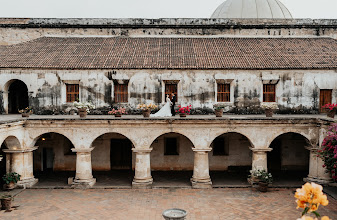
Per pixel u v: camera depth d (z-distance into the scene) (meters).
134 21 25.19
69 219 14.09
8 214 14.53
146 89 20.58
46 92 20.61
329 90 20.83
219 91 20.92
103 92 20.61
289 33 25.36
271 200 16.41
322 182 17.94
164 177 20.50
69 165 22.30
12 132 16.73
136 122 17.83
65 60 21.12
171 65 20.58
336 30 25.23
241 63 20.84
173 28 25.38
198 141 18.23
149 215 14.55
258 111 20.64
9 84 21.31
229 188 18.44
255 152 18.42
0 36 25.08
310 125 18.06
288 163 22.50
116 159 22.61
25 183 18.25
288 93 20.50
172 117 18.39
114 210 15.12
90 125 18.08
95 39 24.62
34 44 23.42
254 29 25.39
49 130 18.22
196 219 14.08
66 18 25.08
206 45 23.62
